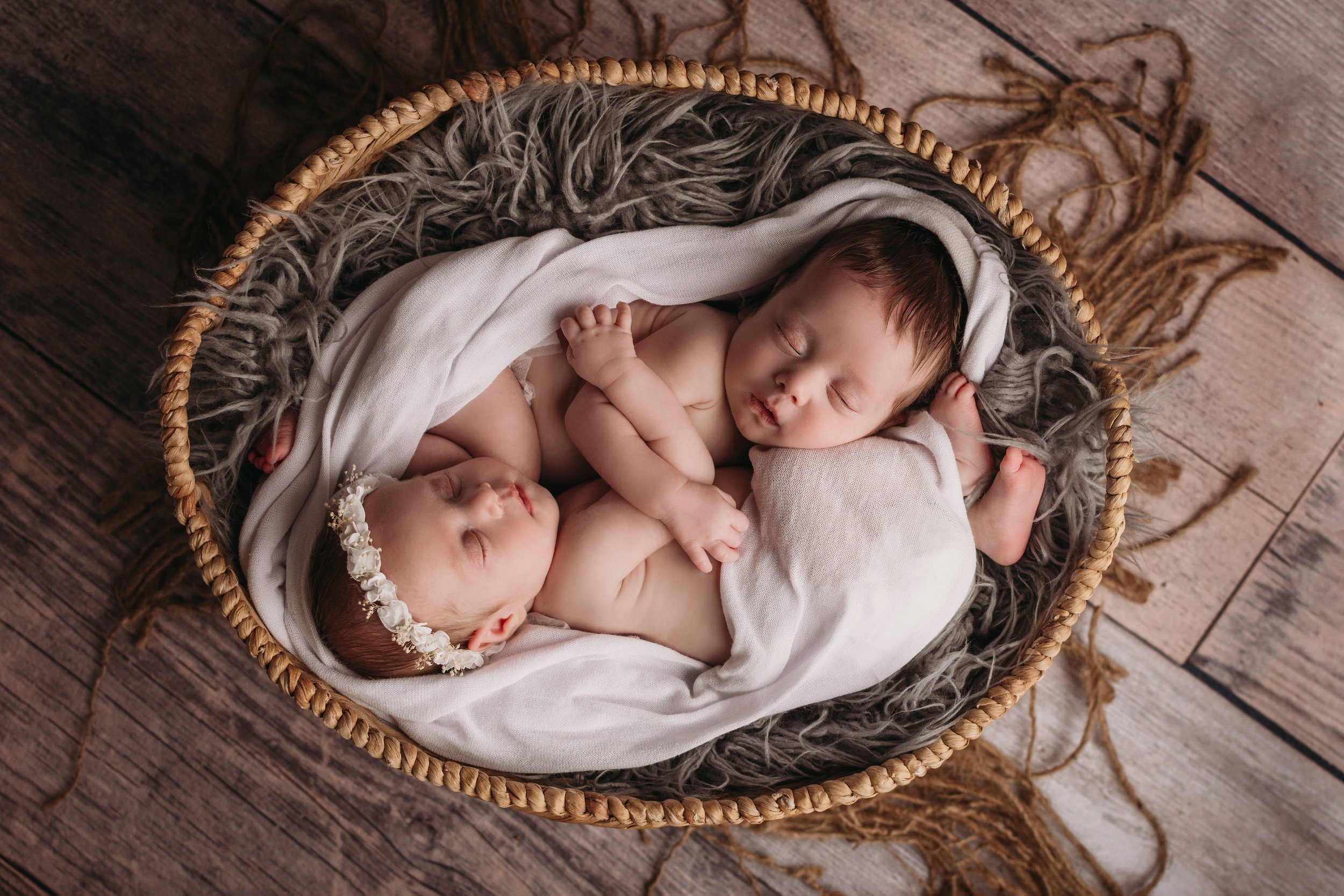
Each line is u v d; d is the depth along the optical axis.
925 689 1.35
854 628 1.26
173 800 1.49
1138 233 1.54
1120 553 1.45
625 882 1.53
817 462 1.29
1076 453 1.30
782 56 1.55
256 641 1.12
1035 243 1.26
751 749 1.35
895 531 1.26
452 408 1.28
